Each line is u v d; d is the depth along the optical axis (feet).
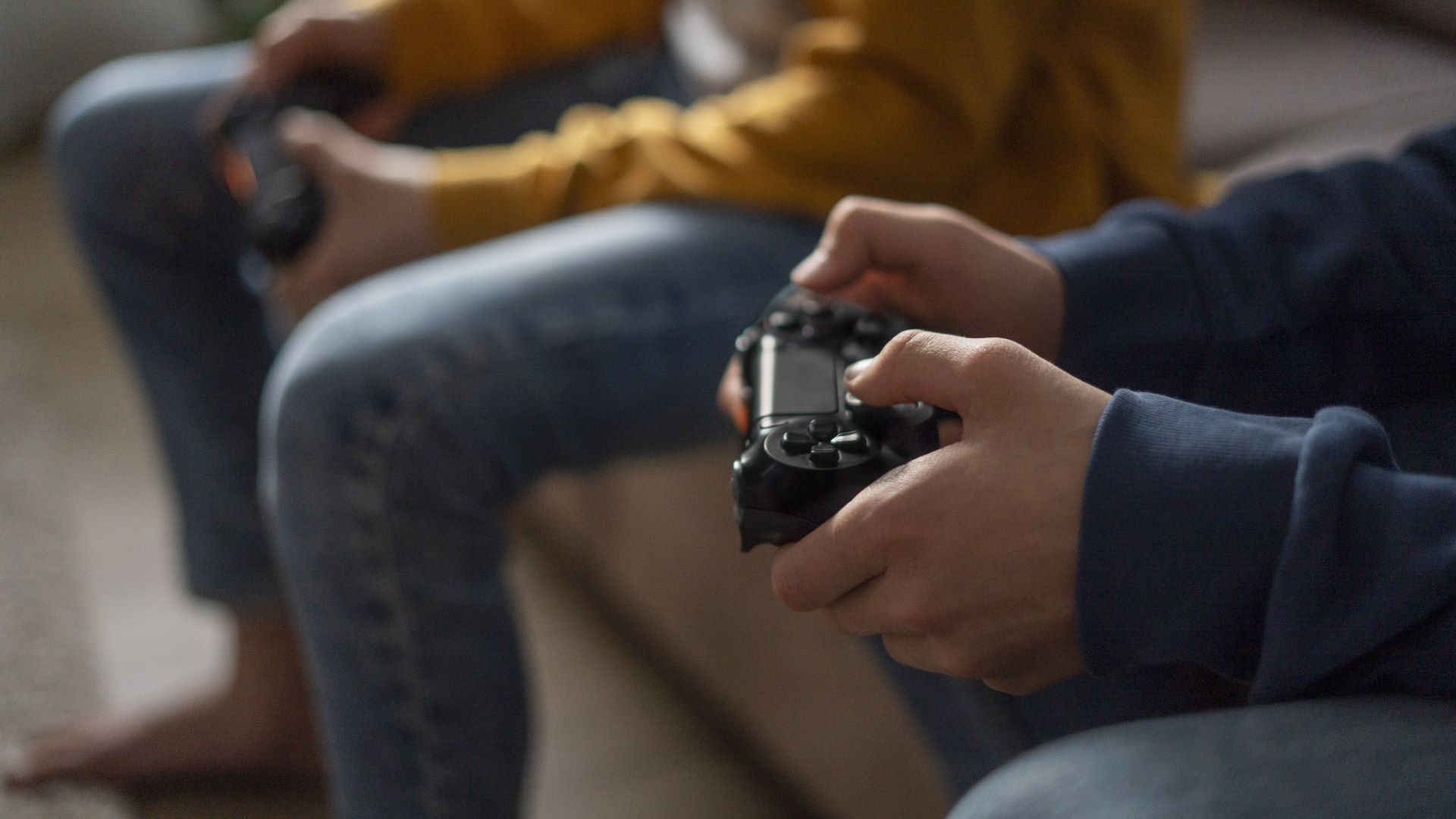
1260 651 2.25
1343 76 4.85
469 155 4.12
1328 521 2.19
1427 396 2.68
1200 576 2.24
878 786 4.42
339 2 4.92
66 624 5.93
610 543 5.93
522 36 4.97
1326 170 2.88
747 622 4.92
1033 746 2.75
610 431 3.57
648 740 5.42
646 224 3.66
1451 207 2.74
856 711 4.40
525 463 3.51
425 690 3.49
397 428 3.38
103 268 4.78
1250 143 4.51
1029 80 3.64
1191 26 5.38
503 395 3.44
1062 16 3.58
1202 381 2.72
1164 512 2.24
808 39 3.76
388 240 3.91
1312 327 2.73
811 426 2.47
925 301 2.79
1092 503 2.26
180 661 5.75
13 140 11.35
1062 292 2.76
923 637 2.40
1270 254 2.78
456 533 3.45
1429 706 2.16
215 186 4.75
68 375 8.08
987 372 2.35
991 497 2.30
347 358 3.40
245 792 5.11
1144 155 3.66
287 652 5.00
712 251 3.60
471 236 3.91
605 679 5.78
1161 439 2.27
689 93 4.87
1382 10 5.43
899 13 3.50
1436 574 2.15
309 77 4.70
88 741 5.05
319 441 3.39
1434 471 2.53
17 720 5.34
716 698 5.46
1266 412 2.68
